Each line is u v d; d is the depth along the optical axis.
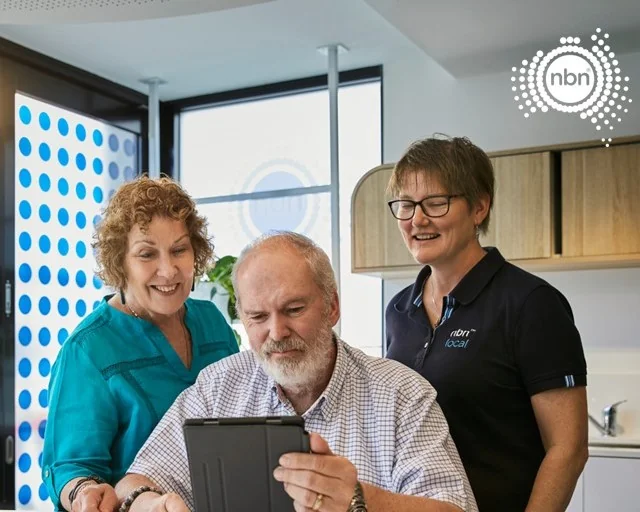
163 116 5.26
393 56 4.56
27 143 4.39
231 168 5.07
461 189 1.89
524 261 3.81
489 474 1.83
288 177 4.91
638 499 3.41
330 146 4.39
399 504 1.37
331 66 4.37
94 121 4.83
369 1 3.29
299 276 1.49
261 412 1.65
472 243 1.96
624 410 3.94
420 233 1.92
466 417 1.84
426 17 3.47
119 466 1.85
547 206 3.78
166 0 1.15
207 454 1.29
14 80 4.31
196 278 2.04
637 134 4.01
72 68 4.63
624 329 3.99
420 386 1.61
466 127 4.39
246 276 1.51
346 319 4.63
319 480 1.26
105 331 1.89
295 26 4.08
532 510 1.69
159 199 1.87
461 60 4.09
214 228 5.08
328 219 4.77
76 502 1.62
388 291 4.52
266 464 1.28
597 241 3.69
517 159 3.85
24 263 4.32
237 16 3.93
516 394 1.83
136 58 4.52
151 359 1.91
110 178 4.92
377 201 4.17
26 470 4.25
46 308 4.43
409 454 1.53
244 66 4.67
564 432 1.75
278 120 4.97
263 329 1.50
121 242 1.87
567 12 3.45
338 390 1.60
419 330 2.00
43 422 4.37
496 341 1.83
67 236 4.60
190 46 4.34
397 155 4.57
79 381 1.82
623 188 3.65
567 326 1.80
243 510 1.31
